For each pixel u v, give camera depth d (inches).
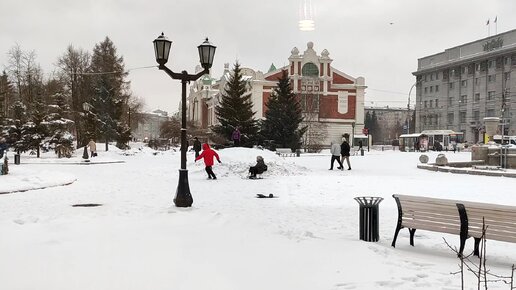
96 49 2568.9
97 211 444.5
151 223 356.8
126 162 1433.3
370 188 641.0
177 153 2212.1
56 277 218.2
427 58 4411.9
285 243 290.8
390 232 343.6
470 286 211.5
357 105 3085.6
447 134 2903.5
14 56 2511.1
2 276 220.1
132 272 226.2
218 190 632.4
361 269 235.8
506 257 275.0
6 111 2456.9
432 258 265.1
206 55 474.9
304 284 212.4
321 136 2657.5
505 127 3437.5
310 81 2957.7
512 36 3481.8
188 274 224.4
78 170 1067.3
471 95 3841.0
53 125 1722.4
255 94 2878.9
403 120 6304.1
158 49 466.3
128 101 2896.2
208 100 3727.9
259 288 206.5
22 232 315.9
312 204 495.5
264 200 528.1
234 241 294.2
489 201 509.0
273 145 2034.9
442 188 642.2
